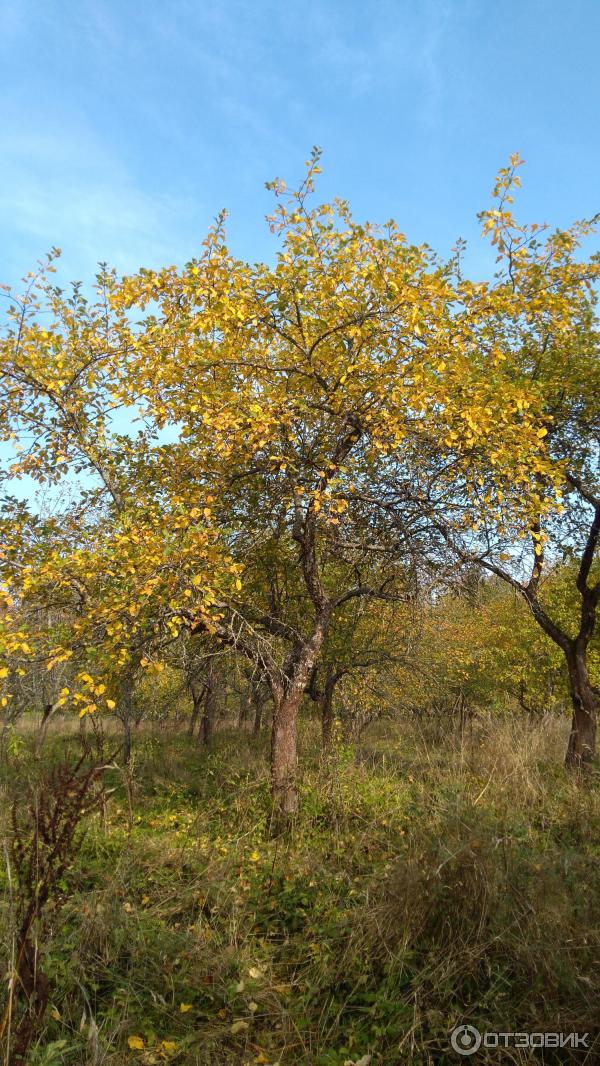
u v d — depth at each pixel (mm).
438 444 6133
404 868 4066
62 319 6730
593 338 8633
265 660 7289
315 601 7508
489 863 3938
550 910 3607
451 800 5336
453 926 3707
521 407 6016
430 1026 3139
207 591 5238
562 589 12664
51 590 5711
